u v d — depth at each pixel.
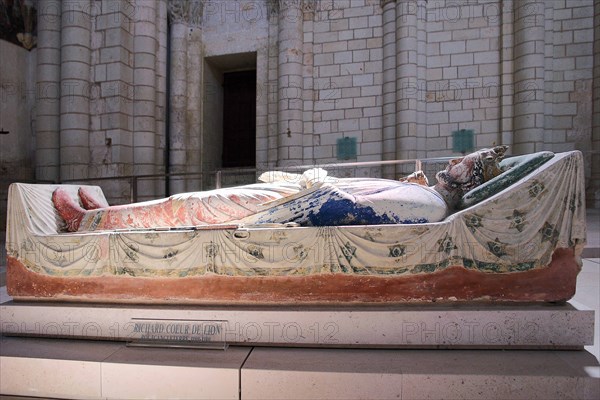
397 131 8.70
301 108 9.28
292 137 9.12
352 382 1.83
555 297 2.10
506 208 2.12
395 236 2.13
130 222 2.55
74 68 7.91
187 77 9.87
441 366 1.87
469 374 1.79
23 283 2.42
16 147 8.23
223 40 9.98
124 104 8.19
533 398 1.76
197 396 1.91
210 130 10.51
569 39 8.36
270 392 1.87
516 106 8.32
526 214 2.11
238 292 2.22
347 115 9.23
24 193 2.50
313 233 2.16
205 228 2.26
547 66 8.34
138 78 8.42
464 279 2.12
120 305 2.31
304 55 9.40
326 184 2.42
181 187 9.59
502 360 1.93
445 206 2.40
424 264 2.13
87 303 2.36
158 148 9.02
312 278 2.17
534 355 1.98
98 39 8.12
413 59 8.53
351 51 9.20
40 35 8.05
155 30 8.73
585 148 8.28
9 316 2.35
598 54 8.12
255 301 2.21
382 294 2.15
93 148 8.15
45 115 8.02
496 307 2.09
